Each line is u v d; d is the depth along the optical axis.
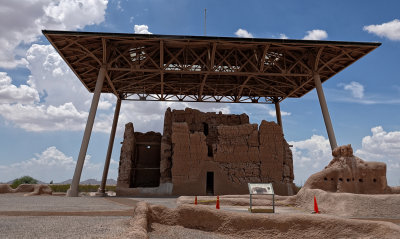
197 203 17.73
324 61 32.84
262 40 28.06
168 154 29.86
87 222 9.63
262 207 16.91
